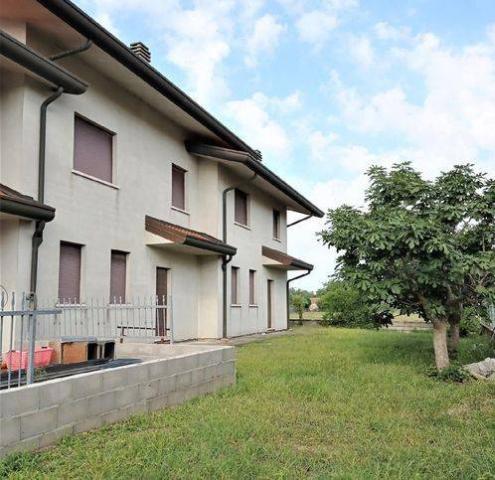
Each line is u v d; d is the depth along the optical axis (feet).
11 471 13.20
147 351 28.07
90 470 13.44
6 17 30.83
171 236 42.39
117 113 40.24
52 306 31.86
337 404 21.66
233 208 58.39
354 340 52.65
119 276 40.34
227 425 17.84
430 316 30.96
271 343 49.96
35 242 30.53
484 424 18.83
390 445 16.42
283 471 13.56
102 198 38.01
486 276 31.65
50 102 32.01
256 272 65.62
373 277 31.78
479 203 32.12
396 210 32.24
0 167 30.78
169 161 48.16
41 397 15.23
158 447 15.24
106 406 17.83
